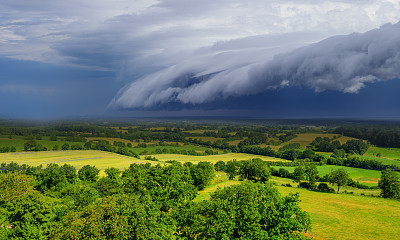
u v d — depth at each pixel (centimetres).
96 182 6181
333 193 6944
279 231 2619
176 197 4538
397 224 4819
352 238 4156
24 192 4722
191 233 2894
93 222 2647
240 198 3047
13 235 3388
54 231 3028
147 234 2569
